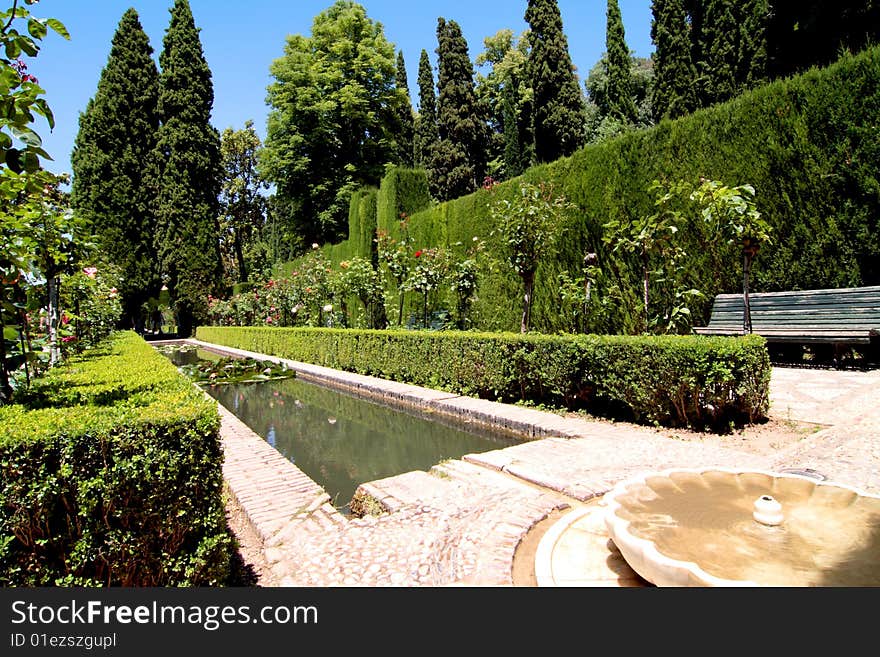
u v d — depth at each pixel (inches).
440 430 204.7
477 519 91.4
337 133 963.3
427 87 1085.1
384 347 310.2
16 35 76.5
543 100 776.3
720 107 263.7
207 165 908.6
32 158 80.0
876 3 397.4
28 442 59.4
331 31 922.1
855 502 72.2
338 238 950.4
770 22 492.1
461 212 437.7
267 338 548.4
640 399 160.2
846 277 224.4
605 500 76.8
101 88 865.5
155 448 66.9
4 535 58.2
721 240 255.6
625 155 300.8
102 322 367.9
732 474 85.2
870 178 213.9
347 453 177.9
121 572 64.9
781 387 193.6
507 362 212.8
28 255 117.1
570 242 329.1
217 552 72.2
